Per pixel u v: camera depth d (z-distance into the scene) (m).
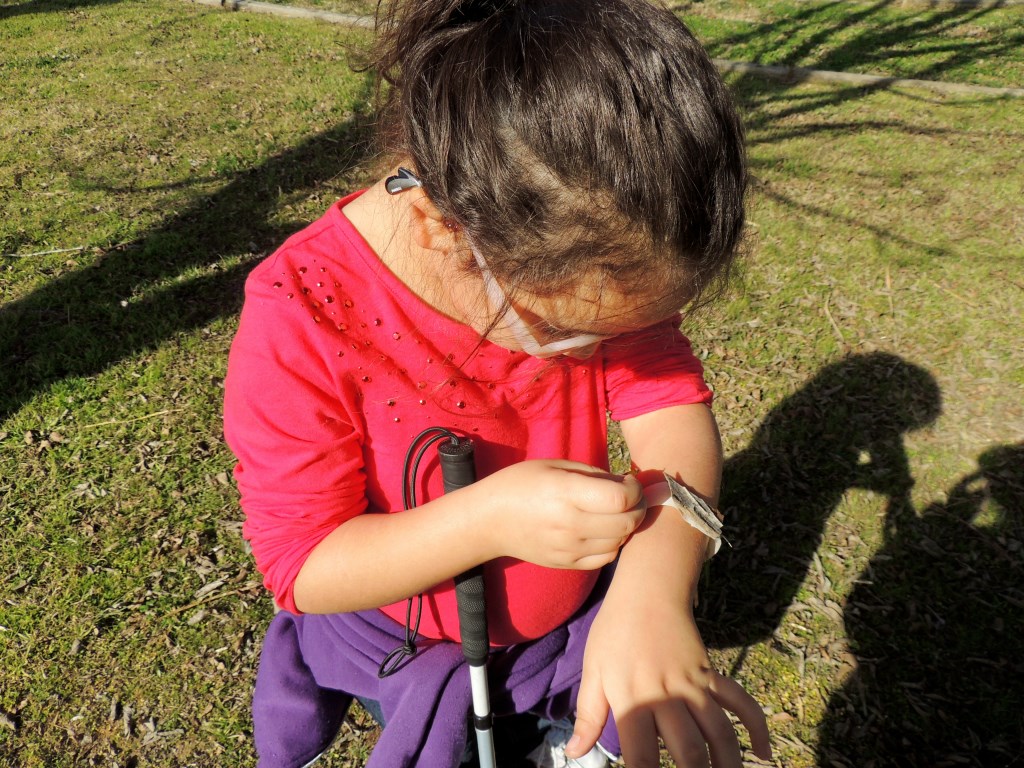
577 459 1.19
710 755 0.93
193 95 7.18
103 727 2.58
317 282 1.03
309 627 1.33
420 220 0.95
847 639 2.86
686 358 1.32
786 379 3.94
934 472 3.44
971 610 2.93
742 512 3.31
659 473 1.19
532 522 0.93
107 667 2.75
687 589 1.05
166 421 3.72
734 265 1.15
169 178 5.73
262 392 1.02
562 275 0.84
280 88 7.35
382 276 1.02
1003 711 2.62
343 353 1.02
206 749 2.54
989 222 5.15
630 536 1.10
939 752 2.53
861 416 3.72
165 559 3.11
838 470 3.47
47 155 6.00
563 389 1.15
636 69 0.82
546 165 0.82
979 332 4.20
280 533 1.05
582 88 0.81
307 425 1.02
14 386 3.87
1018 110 6.82
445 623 1.22
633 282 0.85
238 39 8.72
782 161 5.94
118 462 3.51
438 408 1.07
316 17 9.43
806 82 7.60
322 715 1.30
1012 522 3.22
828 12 9.49
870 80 7.49
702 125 0.83
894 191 5.54
